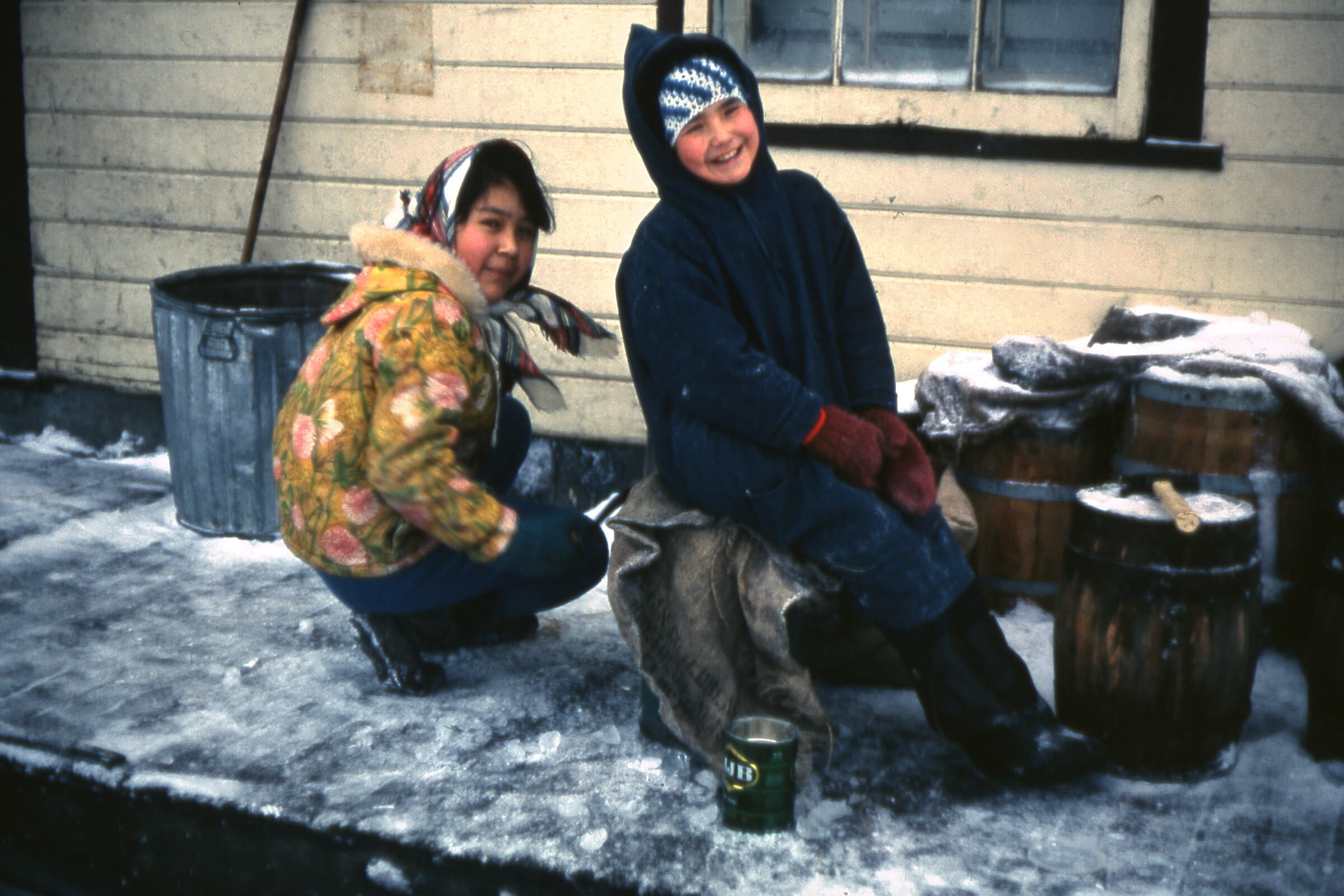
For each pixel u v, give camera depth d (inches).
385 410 112.5
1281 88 147.2
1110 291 159.0
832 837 104.7
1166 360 134.2
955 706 110.9
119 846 114.3
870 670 130.9
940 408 141.7
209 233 200.4
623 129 174.4
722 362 105.4
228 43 191.5
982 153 159.2
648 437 121.1
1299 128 147.5
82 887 116.8
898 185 163.9
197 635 144.3
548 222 125.2
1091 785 112.9
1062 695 117.4
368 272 119.3
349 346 116.8
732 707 112.4
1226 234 152.9
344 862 105.8
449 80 181.2
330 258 193.8
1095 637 111.7
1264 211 150.9
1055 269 160.2
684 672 112.7
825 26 163.5
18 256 212.8
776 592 109.2
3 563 164.1
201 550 170.9
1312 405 126.0
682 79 106.2
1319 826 105.8
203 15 191.9
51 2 200.5
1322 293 150.9
